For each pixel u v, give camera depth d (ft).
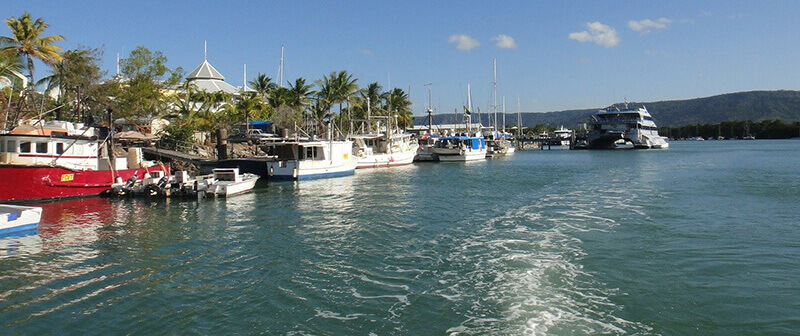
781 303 36.47
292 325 33.12
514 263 46.96
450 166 207.51
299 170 136.98
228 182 101.65
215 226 67.62
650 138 391.86
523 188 116.57
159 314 35.19
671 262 47.24
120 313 35.42
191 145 163.73
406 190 112.98
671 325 32.71
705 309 35.35
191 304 37.06
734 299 37.24
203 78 256.32
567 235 59.72
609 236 59.00
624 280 41.70
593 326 32.45
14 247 54.80
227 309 36.04
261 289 40.29
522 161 248.11
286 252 52.60
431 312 35.01
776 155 263.49
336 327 32.76
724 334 31.50
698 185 116.26
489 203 89.81
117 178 99.60
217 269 46.19
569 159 264.52
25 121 107.34
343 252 52.49
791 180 125.80
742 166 181.57
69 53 143.13
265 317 34.53
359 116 271.28
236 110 190.80
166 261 49.03
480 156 253.03
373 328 32.55
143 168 108.68
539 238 58.13
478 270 44.96
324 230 64.64
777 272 44.01
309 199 96.89
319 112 233.35
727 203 85.61
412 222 70.28
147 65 156.76
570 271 44.24
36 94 142.72
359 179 142.82
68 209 82.74
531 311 34.86
